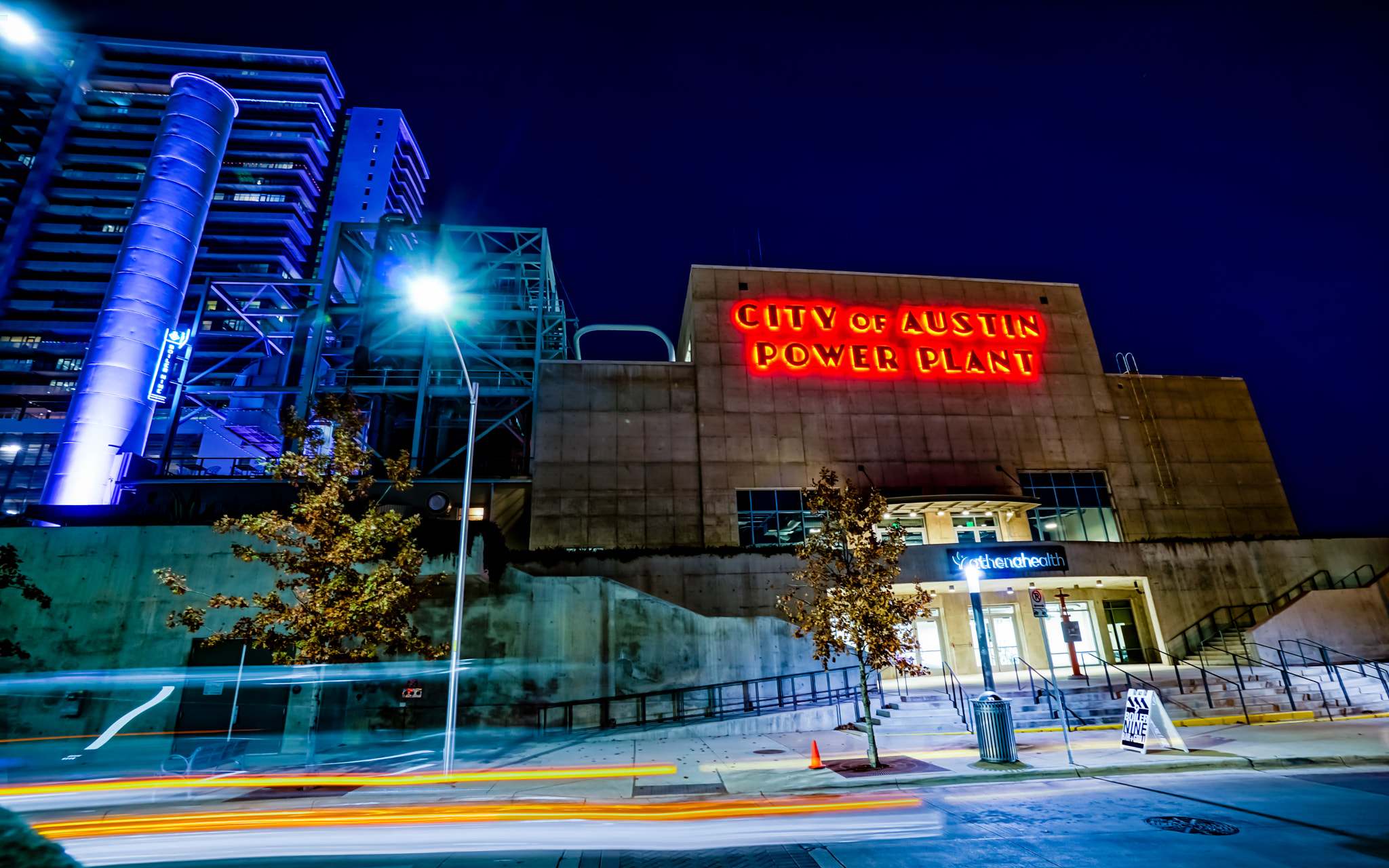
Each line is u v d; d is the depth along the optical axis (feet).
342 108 437.17
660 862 26.91
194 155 206.90
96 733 62.49
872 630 48.32
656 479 113.19
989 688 46.78
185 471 246.27
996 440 120.98
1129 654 106.42
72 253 315.17
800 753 53.01
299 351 140.67
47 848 5.86
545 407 116.06
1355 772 40.29
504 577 73.36
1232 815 31.14
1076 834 28.94
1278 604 108.06
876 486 115.24
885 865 25.73
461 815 35.37
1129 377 129.08
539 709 69.46
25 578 66.44
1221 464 124.06
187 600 67.36
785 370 121.80
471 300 139.13
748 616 97.66
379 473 121.90
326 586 49.24
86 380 170.81
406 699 67.72
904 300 130.11
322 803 38.73
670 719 71.72
